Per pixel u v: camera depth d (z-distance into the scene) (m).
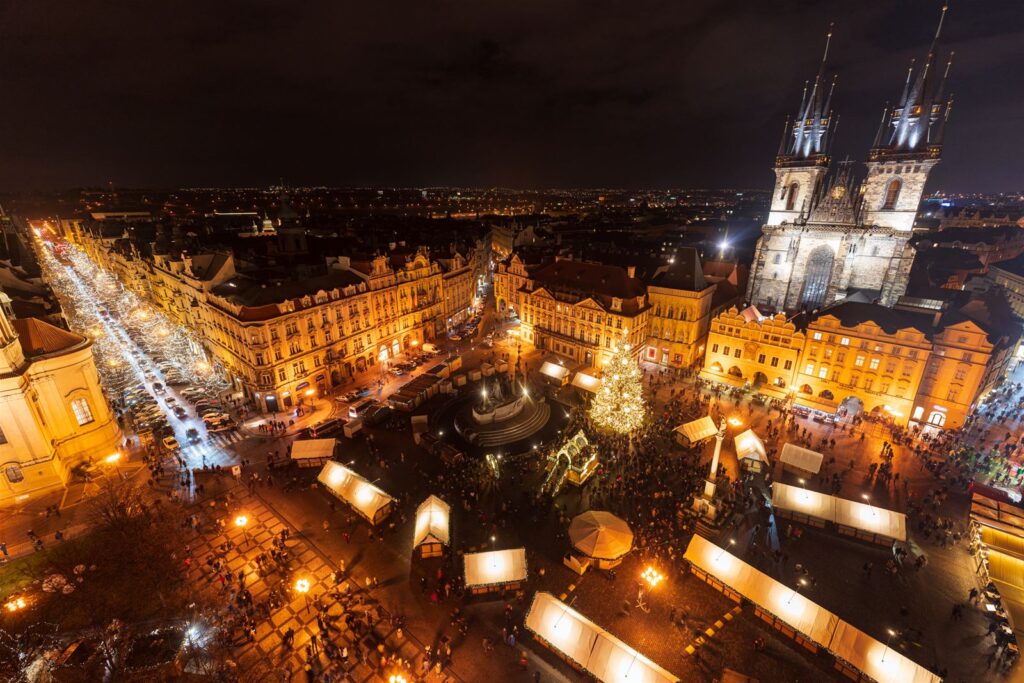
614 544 44.72
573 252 124.19
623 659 34.69
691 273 90.25
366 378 88.88
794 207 96.88
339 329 84.88
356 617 40.81
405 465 62.03
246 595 41.50
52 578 37.34
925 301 75.50
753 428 69.75
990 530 46.16
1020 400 75.25
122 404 75.81
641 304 91.25
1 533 49.84
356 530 50.72
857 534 49.22
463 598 42.75
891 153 82.44
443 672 36.41
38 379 54.91
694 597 42.88
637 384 64.62
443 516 48.78
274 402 75.06
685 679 36.16
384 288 94.06
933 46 75.62
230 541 48.84
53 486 55.84
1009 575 42.12
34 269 120.69
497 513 53.19
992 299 83.06
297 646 38.09
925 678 33.31
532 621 38.47
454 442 67.06
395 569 45.78
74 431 58.38
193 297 89.69
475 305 143.25
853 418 72.12
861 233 86.31
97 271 167.62
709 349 86.50
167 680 33.81
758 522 51.41
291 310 75.00
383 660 36.69
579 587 43.97
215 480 58.34
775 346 78.88
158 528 48.47
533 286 105.38
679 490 56.00
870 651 35.12
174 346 101.75
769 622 40.41
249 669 36.16
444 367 88.19
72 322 114.75
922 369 66.50
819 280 95.31
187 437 67.75
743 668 36.91
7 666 33.31
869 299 83.94
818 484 57.28
